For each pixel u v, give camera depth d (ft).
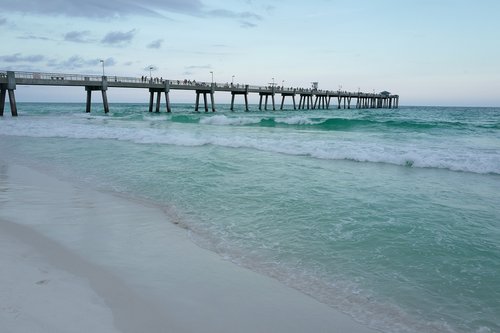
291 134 72.18
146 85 142.31
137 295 13.46
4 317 11.25
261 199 26.68
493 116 180.04
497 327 12.15
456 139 65.51
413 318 12.64
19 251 17.06
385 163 40.86
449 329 12.07
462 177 34.27
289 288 14.53
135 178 33.63
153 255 17.34
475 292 14.30
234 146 53.26
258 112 198.80
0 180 33.27
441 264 16.61
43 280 14.12
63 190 29.86
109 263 16.22
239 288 14.39
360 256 17.46
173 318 12.10
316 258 17.28
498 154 43.80
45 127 78.43
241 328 11.74
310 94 246.47
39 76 114.42
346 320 12.45
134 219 22.80
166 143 57.26
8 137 66.54
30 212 23.76
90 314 11.88
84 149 50.96
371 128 89.51
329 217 22.76
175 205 25.71
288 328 11.85
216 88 175.01
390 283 14.99
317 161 41.75
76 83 122.21
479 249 18.12
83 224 21.61
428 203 25.68
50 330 10.73
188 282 14.73
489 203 25.79
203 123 108.58
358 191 28.76
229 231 20.77
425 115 183.83
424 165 39.17
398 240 19.21
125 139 61.93
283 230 20.81
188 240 19.45
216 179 32.83
